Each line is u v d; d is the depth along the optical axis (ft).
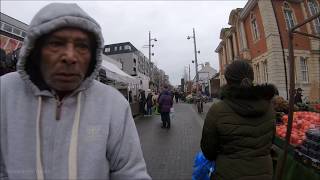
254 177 8.39
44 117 4.63
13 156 4.46
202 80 205.67
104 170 4.74
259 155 8.57
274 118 9.08
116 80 48.44
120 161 5.01
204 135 9.21
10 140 4.51
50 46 4.72
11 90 4.79
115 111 5.04
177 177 21.89
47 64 4.72
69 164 4.49
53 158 4.50
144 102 80.64
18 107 4.65
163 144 35.94
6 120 4.65
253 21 92.12
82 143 4.62
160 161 26.99
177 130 48.88
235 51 112.16
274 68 75.77
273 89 8.84
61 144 4.57
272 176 8.64
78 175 4.49
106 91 5.21
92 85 5.10
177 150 32.04
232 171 8.54
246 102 8.61
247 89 8.50
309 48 79.97
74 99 4.82
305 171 10.77
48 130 4.59
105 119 4.88
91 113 4.84
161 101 51.83
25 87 4.81
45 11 4.69
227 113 8.73
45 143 4.55
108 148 4.93
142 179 5.00
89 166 4.56
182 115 79.15
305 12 70.08
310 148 11.18
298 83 76.95
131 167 5.01
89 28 4.82
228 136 8.66
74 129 4.65
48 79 4.73
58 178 4.45
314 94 53.26
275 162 12.15
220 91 9.29
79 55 4.83
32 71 4.83
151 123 59.93
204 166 11.62
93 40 5.06
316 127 14.12
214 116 8.91
